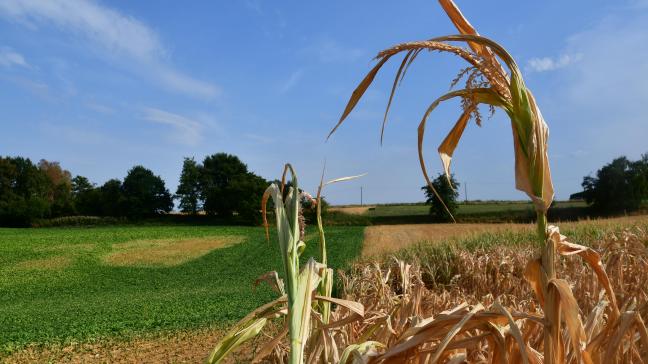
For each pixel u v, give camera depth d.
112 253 47.22
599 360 1.79
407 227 60.06
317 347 2.07
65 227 78.38
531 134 1.51
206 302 20.66
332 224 71.06
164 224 81.06
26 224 79.62
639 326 1.69
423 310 3.46
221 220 80.81
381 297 3.64
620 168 62.16
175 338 12.76
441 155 1.87
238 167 93.06
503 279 7.98
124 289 31.75
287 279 1.60
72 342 12.93
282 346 3.66
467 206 80.19
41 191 96.25
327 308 2.25
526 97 1.52
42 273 38.34
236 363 6.36
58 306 24.22
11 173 91.62
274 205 1.69
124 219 82.81
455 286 7.87
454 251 13.44
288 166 1.78
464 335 2.17
